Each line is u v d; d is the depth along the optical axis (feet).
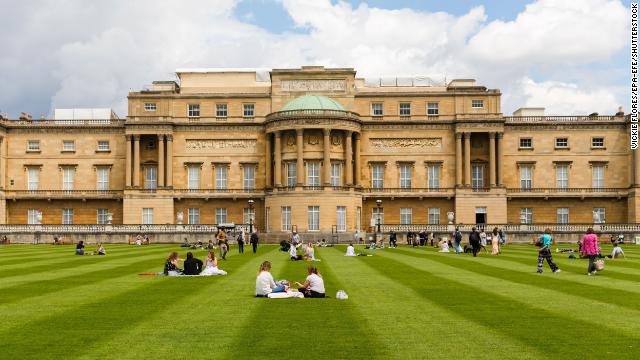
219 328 70.44
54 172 379.35
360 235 327.67
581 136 371.35
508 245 297.33
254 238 216.54
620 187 369.30
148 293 97.76
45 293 97.45
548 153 371.56
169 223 364.17
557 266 142.31
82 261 167.94
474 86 377.71
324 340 64.75
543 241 133.69
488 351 60.44
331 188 338.75
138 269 141.38
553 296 94.94
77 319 75.46
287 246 231.30
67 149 380.58
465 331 69.00
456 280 118.01
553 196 369.09
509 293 98.63
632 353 59.62
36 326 71.31
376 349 61.11
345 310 82.12
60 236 326.85
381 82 407.03
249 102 375.86
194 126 373.40
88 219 380.78
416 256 195.11
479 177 368.68
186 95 375.04
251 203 323.78
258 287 94.07
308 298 92.53
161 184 367.45
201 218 373.61
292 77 375.66
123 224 351.87
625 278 121.19
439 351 60.39
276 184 350.64
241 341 64.23
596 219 340.59
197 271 127.85
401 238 320.91
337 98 374.02
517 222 371.97
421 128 369.91
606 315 78.48
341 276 126.62
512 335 67.05
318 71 374.22
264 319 75.77
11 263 160.04
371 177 370.12
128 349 61.00
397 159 369.50
